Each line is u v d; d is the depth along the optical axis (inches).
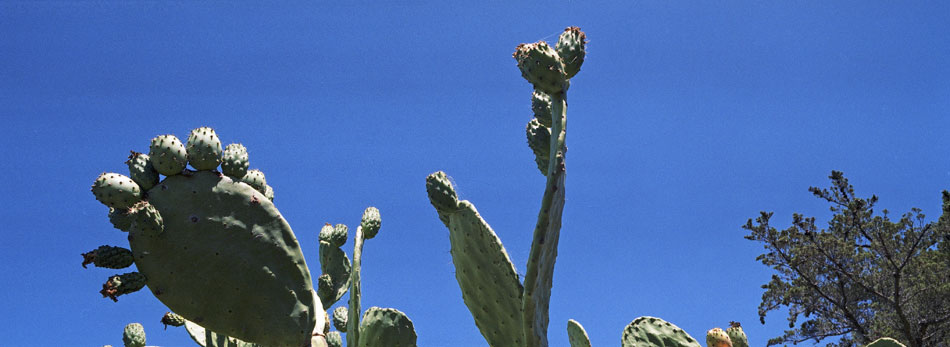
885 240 812.6
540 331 121.2
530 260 116.1
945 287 775.7
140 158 114.0
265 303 116.4
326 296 155.7
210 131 117.1
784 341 853.8
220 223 114.4
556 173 114.9
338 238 164.4
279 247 118.2
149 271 110.3
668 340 150.6
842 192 840.9
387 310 146.7
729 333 154.7
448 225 156.5
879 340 142.2
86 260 109.0
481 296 145.7
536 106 145.2
